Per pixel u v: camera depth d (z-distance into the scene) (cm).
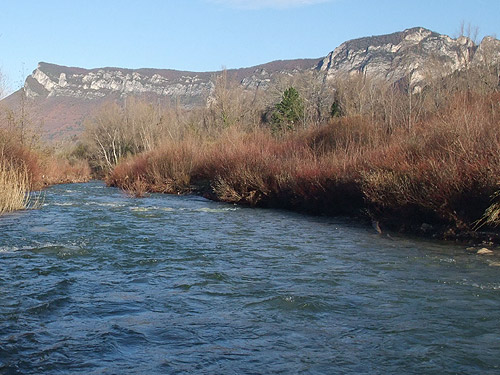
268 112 6103
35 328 645
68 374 513
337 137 2588
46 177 3922
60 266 1005
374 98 3453
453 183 1341
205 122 5788
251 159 2522
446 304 746
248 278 920
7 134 2998
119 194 2981
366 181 1686
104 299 779
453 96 2261
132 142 6259
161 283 883
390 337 616
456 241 1312
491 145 1334
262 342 603
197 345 593
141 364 539
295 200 2111
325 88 6266
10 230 1461
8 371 517
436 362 543
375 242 1321
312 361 547
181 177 3181
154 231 1499
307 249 1221
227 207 2300
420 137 1752
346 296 795
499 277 910
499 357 555
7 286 846
